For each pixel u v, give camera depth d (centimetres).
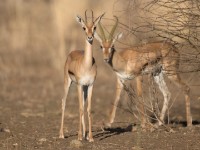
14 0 4928
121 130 2119
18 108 2720
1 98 3000
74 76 1889
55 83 3459
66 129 2130
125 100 2648
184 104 2817
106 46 2234
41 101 2942
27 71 3769
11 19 4806
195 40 1855
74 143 1781
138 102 2177
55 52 3953
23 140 1903
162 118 2167
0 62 3888
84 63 1823
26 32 4450
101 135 1981
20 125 2231
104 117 2483
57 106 2798
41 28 4600
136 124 2214
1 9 5119
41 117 2464
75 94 3122
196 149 1727
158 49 2173
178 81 2200
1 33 4481
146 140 1866
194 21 1795
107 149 1736
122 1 2900
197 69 1923
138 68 2228
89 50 1823
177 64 2147
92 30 1831
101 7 4453
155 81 2266
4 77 3556
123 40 2473
